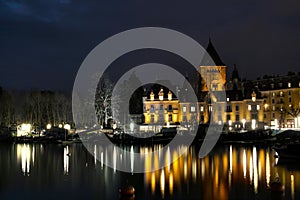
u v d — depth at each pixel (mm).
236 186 49469
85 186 50312
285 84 191750
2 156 84938
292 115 172000
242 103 179125
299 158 74250
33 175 58844
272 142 120688
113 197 44156
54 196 44688
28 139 133625
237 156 84125
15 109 163625
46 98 166750
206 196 44156
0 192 46781
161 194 45500
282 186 45906
